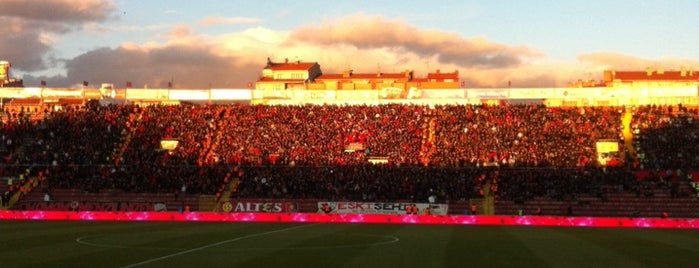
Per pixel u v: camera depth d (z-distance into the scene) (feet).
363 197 270.67
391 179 280.72
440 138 321.11
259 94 384.06
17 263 104.73
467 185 274.98
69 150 312.09
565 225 214.69
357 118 343.87
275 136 329.31
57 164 300.81
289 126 338.13
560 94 361.92
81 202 269.23
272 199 272.31
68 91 380.37
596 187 269.23
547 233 175.42
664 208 257.75
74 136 326.44
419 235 163.32
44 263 104.53
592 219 217.36
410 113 346.13
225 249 125.39
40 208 269.85
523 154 302.25
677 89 344.90
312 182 281.33
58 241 141.59
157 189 281.33
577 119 330.13
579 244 142.41
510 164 295.28
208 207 273.95
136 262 105.29
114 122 338.54
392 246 132.87
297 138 327.06
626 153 299.99
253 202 272.92
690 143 300.40
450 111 346.13
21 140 325.62
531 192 267.80
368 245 134.62
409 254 118.52
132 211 262.67
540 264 106.93
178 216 235.61
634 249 132.36
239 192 278.26
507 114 338.95
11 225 195.93
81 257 111.86
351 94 385.29
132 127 336.08
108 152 312.91
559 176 277.44
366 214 252.01
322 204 267.39
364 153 312.71
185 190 278.67
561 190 268.00
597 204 260.01
